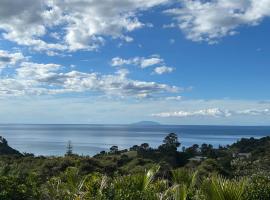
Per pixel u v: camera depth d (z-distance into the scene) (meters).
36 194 10.52
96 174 9.51
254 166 36.41
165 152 50.91
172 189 7.46
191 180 8.14
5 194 10.15
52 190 10.54
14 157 32.28
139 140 186.50
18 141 171.75
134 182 8.26
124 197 7.87
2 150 45.75
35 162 26.39
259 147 59.53
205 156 53.19
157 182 8.35
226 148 65.25
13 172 11.79
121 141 178.00
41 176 14.78
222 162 40.84
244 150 61.38
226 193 6.08
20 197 10.35
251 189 8.31
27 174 12.16
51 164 24.97
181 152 52.94
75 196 9.13
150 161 35.53
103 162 27.62
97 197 8.27
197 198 7.23
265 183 8.75
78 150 116.38
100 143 161.50
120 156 40.69
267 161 40.34
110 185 8.53
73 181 9.91
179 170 8.48
